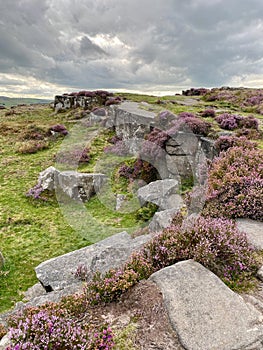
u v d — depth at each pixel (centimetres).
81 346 362
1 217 1259
